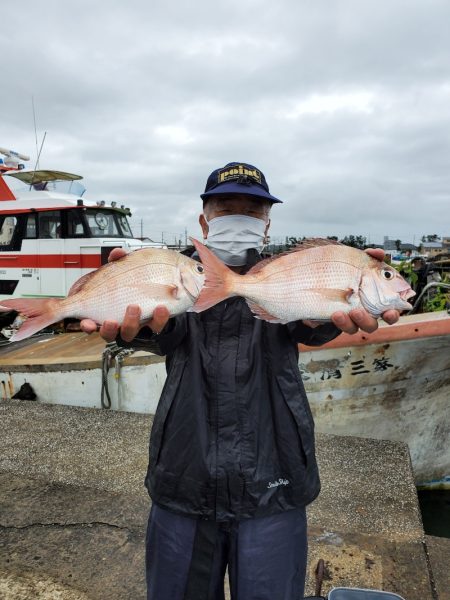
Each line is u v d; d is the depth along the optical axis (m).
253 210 1.97
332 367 4.45
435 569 2.63
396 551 2.78
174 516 1.66
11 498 3.45
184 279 1.75
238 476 1.57
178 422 1.64
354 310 1.67
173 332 1.70
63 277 8.29
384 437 4.86
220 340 1.69
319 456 4.01
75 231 8.22
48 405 5.30
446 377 4.70
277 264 1.76
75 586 2.57
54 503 3.37
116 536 2.99
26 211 8.36
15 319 8.55
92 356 5.52
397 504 3.30
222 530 1.64
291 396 1.66
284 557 1.61
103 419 4.87
